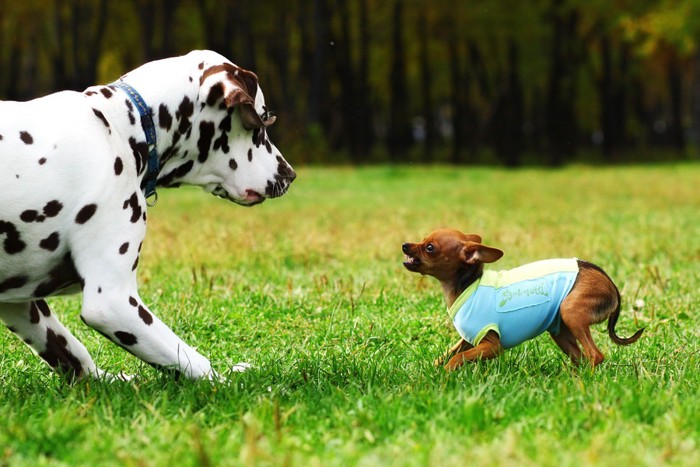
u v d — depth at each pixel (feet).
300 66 171.73
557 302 24.95
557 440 19.26
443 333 31.37
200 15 172.96
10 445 18.75
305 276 41.81
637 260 46.98
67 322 33.45
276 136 161.48
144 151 23.29
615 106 208.95
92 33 179.83
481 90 197.98
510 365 25.38
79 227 21.98
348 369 25.26
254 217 68.33
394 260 47.09
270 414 20.65
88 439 19.17
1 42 178.50
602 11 167.02
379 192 99.40
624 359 27.17
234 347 30.25
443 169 148.05
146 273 41.57
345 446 18.48
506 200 88.69
